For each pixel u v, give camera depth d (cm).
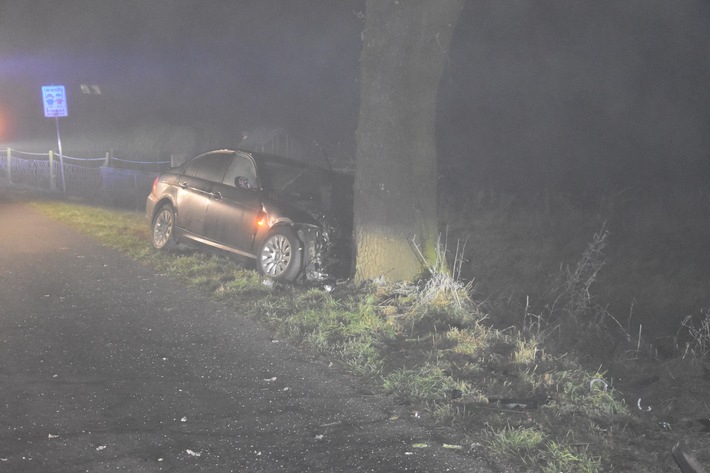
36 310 805
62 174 2070
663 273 1076
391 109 915
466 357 694
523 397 606
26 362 642
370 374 644
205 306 845
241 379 627
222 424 535
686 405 618
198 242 1102
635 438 539
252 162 1096
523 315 859
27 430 508
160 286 931
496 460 492
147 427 523
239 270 1021
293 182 1089
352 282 939
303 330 760
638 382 671
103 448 487
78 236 1294
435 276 888
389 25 898
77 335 723
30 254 1109
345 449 501
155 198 1177
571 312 841
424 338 746
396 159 921
